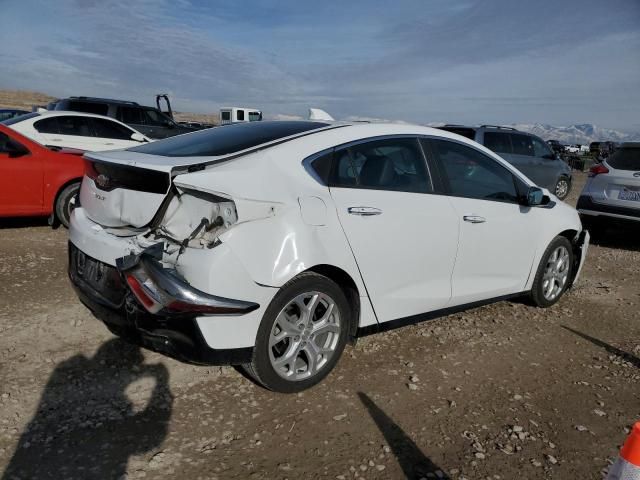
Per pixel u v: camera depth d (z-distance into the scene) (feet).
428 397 10.87
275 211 9.59
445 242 12.52
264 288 9.37
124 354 11.66
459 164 13.42
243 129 12.17
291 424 9.59
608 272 22.38
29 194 21.63
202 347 9.11
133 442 8.77
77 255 11.03
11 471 7.89
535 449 9.39
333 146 11.06
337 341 10.90
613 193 26.50
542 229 15.44
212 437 9.07
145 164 9.54
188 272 8.91
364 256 10.90
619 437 9.97
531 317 15.94
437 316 13.16
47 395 9.93
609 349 14.02
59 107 43.88
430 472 8.57
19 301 14.29
